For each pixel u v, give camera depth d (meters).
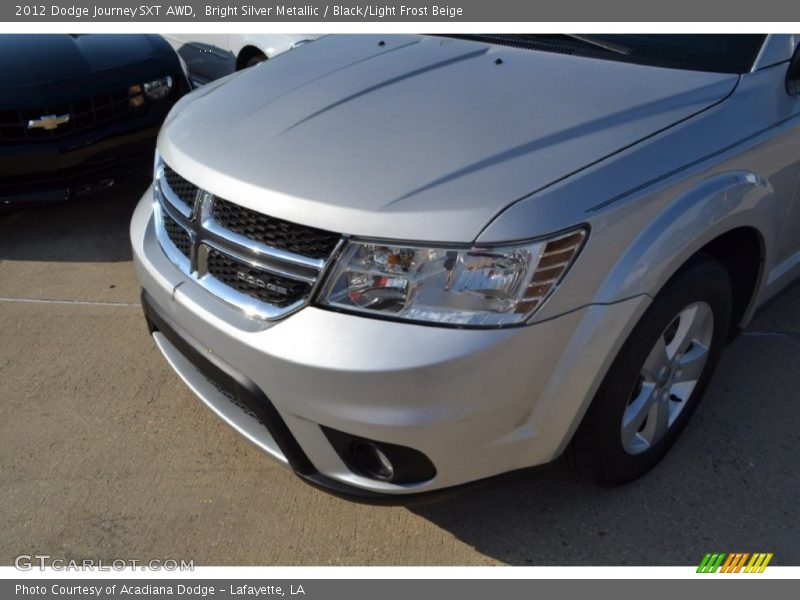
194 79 5.75
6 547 2.42
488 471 2.09
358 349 1.91
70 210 4.60
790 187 2.60
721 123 2.33
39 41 4.12
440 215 1.93
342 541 2.42
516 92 2.43
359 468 2.11
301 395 2.00
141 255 2.52
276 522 2.48
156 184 2.63
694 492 2.53
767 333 3.27
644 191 2.07
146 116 4.32
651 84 2.44
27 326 3.47
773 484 2.55
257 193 2.09
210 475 2.66
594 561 2.33
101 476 2.66
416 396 1.91
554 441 2.12
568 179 2.00
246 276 2.13
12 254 4.11
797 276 3.06
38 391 3.06
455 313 1.91
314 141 2.25
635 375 2.19
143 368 3.19
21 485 2.63
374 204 1.97
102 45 4.25
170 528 2.47
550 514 2.48
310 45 3.13
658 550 2.35
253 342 2.04
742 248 2.61
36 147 3.94
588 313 1.99
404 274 1.92
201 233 2.23
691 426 2.79
